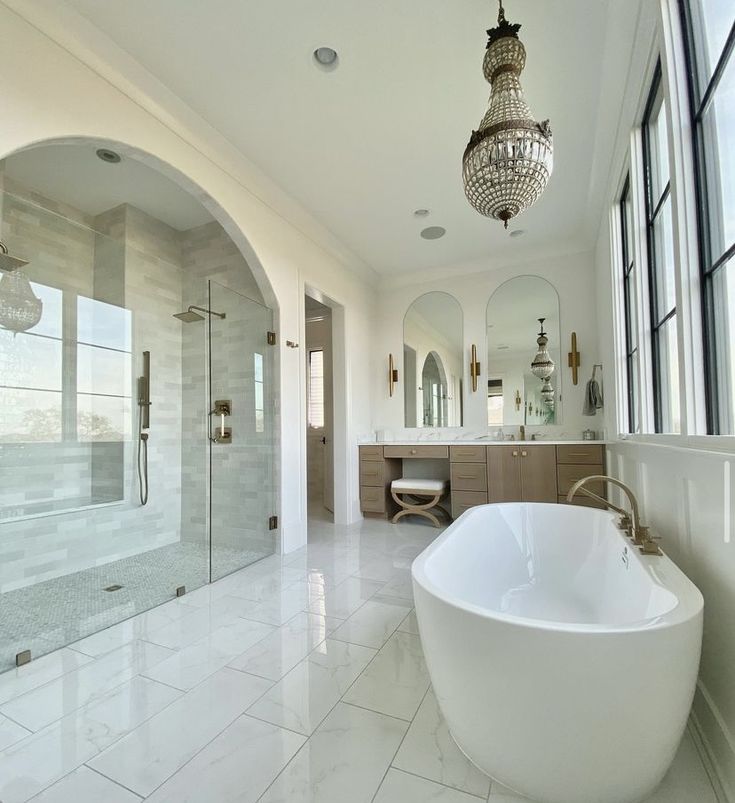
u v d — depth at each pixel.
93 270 3.15
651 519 1.94
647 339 2.23
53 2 1.67
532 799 1.02
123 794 1.06
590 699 0.91
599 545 2.11
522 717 0.97
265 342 3.23
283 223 3.30
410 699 1.44
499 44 1.58
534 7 1.73
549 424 4.13
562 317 4.14
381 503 4.29
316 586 2.53
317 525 4.14
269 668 1.64
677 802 1.01
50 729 1.30
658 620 0.95
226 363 3.34
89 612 2.17
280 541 3.12
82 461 2.94
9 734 1.28
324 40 1.88
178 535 3.54
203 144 2.47
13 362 2.63
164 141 2.26
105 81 1.94
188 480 3.57
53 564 2.69
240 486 3.26
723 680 1.13
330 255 4.00
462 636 1.04
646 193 2.20
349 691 1.49
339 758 1.17
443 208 3.37
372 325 4.91
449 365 4.60
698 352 1.44
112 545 3.04
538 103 2.25
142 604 2.27
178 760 1.17
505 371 4.35
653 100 2.02
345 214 3.46
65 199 3.15
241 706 1.41
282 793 1.06
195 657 1.72
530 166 1.54
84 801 1.04
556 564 2.31
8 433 2.58
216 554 3.19
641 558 1.49
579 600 2.11
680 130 1.46
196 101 2.23
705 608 1.28
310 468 6.06
